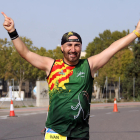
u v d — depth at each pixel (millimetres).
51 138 3650
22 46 3572
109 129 11617
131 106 28625
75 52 3590
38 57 3664
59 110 3586
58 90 3586
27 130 10961
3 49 52469
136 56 45938
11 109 16109
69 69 3629
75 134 3607
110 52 3768
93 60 3754
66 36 3607
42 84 25625
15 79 54781
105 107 25844
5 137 9406
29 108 22297
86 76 3635
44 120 14445
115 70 52906
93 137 9703
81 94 3588
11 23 3482
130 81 44312
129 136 9945
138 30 3789
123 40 3795
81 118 3590
